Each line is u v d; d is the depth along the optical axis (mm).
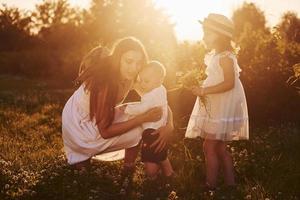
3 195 5695
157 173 6531
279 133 10070
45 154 7797
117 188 6164
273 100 11547
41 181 6223
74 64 27156
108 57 6434
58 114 13742
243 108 6332
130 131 6555
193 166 7098
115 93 6332
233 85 6098
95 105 6371
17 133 10156
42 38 51031
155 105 6344
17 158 7402
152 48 12969
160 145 6348
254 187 6082
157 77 6387
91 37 43469
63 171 6660
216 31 6199
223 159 6383
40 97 18000
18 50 51312
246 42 12430
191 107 10625
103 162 7195
